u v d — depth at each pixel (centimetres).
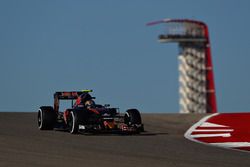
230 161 4359
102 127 6191
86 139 5538
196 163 4091
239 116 7938
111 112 6419
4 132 5778
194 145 5562
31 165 3591
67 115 6388
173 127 7494
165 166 3838
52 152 4303
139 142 5509
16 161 3722
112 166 3709
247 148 5459
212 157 4600
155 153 4688
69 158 4006
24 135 5525
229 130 6844
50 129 6662
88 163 3794
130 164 3847
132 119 6400
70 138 5544
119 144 5241
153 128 7338
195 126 7488
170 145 5416
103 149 4762
